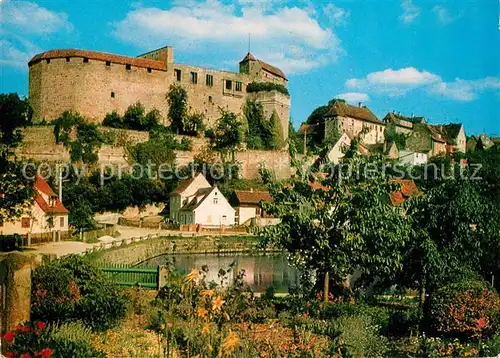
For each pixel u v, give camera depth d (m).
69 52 83.81
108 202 74.44
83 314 15.88
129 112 85.88
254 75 102.19
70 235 51.00
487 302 16.83
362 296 24.89
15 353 11.66
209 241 61.75
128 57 88.06
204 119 95.19
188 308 16.67
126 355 13.58
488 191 24.14
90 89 84.12
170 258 55.44
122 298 18.08
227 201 75.44
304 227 22.02
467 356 14.99
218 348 13.00
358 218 21.05
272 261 53.16
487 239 21.72
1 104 44.66
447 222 21.66
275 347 14.75
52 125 78.31
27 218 50.34
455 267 20.81
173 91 91.31
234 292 19.08
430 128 122.06
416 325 17.70
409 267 22.03
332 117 114.50
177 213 77.31
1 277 13.76
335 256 21.45
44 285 16.36
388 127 125.19
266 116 98.75
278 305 21.33
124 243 48.34
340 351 14.63
